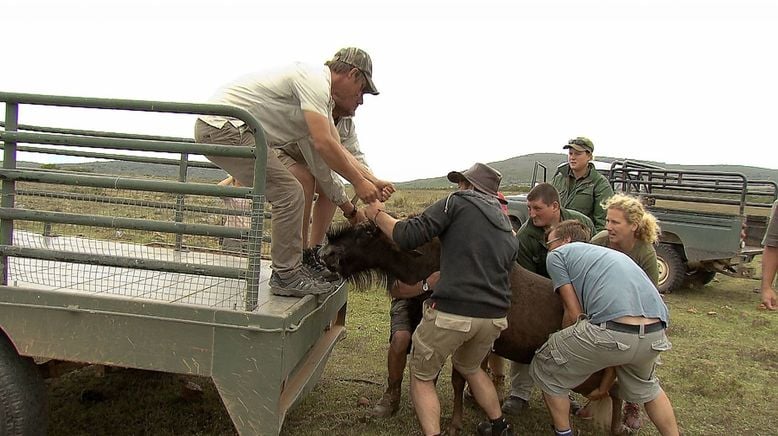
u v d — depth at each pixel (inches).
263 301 137.8
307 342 148.9
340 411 188.4
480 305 145.1
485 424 176.9
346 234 169.3
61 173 125.0
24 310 124.8
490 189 158.4
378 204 154.6
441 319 146.0
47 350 124.5
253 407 121.9
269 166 144.1
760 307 400.8
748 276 419.8
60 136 124.1
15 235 197.2
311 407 190.5
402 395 205.2
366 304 338.3
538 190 190.9
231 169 149.4
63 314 124.0
